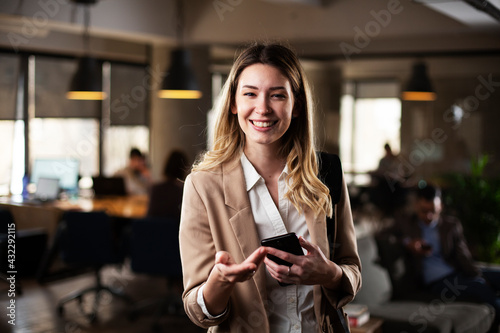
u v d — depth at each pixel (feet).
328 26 25.64
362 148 46.70
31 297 17.75
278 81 4.59
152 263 15.72
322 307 4.74
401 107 44.78
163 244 15.57
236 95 4.78
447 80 42.45
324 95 46.24
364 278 13.25
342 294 4.78
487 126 41.55
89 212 16.63
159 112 30.99
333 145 46.60
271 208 4.77
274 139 4.65
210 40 28.22
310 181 4.79
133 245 15.90
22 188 22.13
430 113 43.60
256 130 4.63
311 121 4.94
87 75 22.74
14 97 26.27
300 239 4.36
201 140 30.83
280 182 4.86
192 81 23.88
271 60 4.62
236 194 4.74
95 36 29.35
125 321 16.42
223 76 40.60
